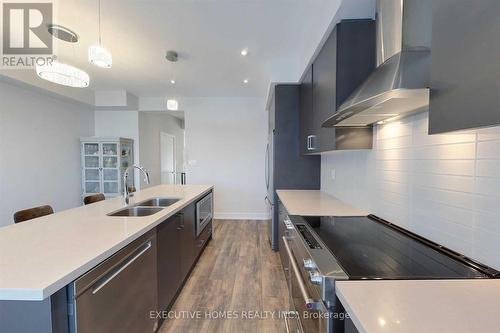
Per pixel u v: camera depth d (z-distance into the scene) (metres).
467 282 0.87
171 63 3.54
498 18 0.59
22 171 3.79
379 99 1.09
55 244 1.25
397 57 1.20
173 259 2.20
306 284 1.20
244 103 5.57
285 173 3.47
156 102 5.52
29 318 0.91
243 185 5.63
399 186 1.55
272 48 3.07
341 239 1.34
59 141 4.49
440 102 0.79
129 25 2.53
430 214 1.29
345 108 1.29
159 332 1.91
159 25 2.54
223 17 2.40
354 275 0.93
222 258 3.32
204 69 3.79
